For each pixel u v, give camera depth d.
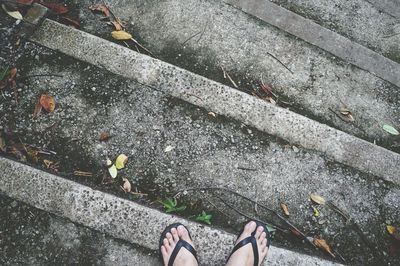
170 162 1.11
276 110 1.20
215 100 1.19
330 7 1.45
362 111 1.29
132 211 1.02
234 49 1.30
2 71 1.15
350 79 1.32
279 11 1.38
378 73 1.35
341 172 1.17
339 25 1.43
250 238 1.01
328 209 1.12
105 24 1.28
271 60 1.31
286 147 1.17
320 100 1.28
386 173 1.19
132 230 1.01
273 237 1.08
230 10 1.35
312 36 1.36
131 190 1.07
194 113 1.17
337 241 1.10
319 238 1.09
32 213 1.00
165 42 1.28
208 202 1.09
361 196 1.15
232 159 1.14
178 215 1.06
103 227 1.01
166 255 1.00
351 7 1.46
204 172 1.11
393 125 1.29
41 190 1.01
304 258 1.03
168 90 1.19
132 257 1.00
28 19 1.21
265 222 1.09
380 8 1.48
